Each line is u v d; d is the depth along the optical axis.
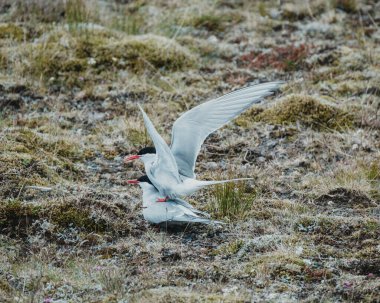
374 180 12.15
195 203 11.51
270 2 19.31
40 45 16.03
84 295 9.09
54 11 17.66
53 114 14.20
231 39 17.55
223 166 12.78
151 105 14.69
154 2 18.98
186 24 18.14
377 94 15.01
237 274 9.58
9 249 10.19
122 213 11.08
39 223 10.69
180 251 10.16
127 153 13.17
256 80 15.73
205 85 15.51
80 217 10.84
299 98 14.41
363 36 17.39
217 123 9.84
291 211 11.24
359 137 13.47
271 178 12.31
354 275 9.56
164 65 16.08
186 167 10.09
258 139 13.62
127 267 9.74
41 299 9.03
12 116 14.05
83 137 13.52
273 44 17.23
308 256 10.01
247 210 11.28
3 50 15.99
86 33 16.47
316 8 18.83
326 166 12.77
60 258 10.05
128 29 17.44
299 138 13.60
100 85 15.30
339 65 16.11
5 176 11.57
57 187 11.55
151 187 10.83
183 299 8.77
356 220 10.91
